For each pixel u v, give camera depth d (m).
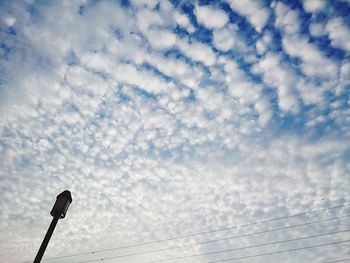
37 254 4.67
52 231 5.04
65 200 5.43
